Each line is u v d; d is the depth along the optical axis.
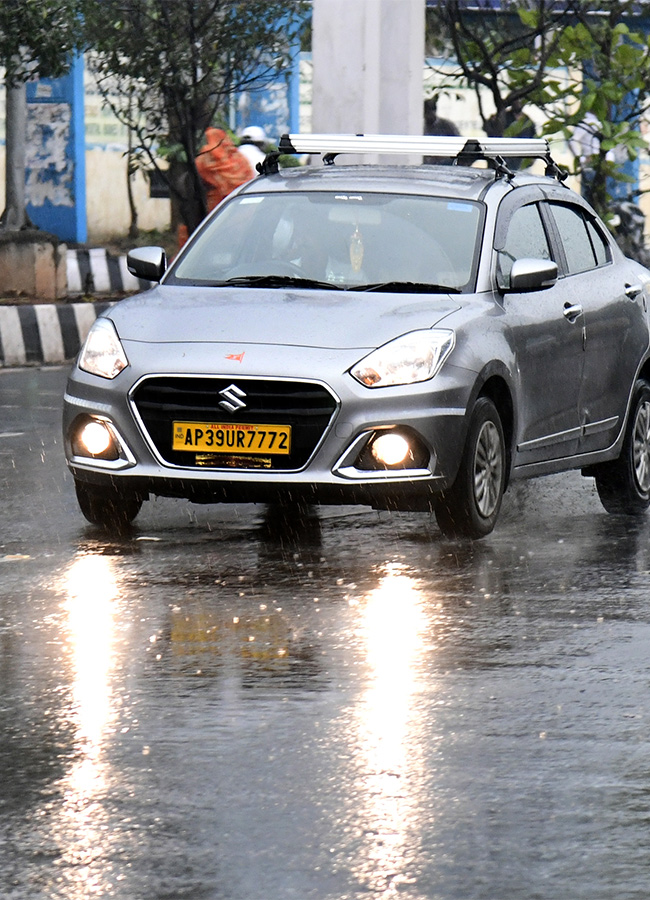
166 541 15.66
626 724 10.08
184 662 11.41
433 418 14.98
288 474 14.88
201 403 15.05
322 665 11.36
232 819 8.41
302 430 14.88
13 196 38.50
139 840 8.11
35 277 36.31
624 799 8.76
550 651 11.79
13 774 9.11
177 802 8.66
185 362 15.05
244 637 12.10
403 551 15.33
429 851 8.00
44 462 20.47
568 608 13.12
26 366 31.41
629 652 11.79
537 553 15.35
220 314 15.63
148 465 15.18
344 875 7.70
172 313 15.77
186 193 36.84
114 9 34.00
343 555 15.08
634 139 33.16
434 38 36.19
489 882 7.63
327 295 16.05
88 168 49.19
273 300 15.93
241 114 49.69
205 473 15.01
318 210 17.25
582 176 34.44
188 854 7.94
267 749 9.55
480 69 34.47
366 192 17.39
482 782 9.00
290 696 10.62
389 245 16.77
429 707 10.40
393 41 27.81
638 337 18.61
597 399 17.80
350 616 12.77
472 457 15.47
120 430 15.26
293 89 50.25
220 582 13.92
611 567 14.77
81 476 15.54
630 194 34.59
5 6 32.84
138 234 50.44
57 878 7.65
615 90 32.62
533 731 9.92
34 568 14.43
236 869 7.76
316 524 16.62
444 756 9.45
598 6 34.41
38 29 33.06
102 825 8.31
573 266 18.12
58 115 48.72
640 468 18.44
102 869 7.76
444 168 18.14
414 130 28.05
